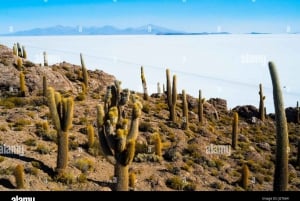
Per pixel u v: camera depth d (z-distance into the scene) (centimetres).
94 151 2322
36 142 2283
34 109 3222
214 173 2445
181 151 2717
